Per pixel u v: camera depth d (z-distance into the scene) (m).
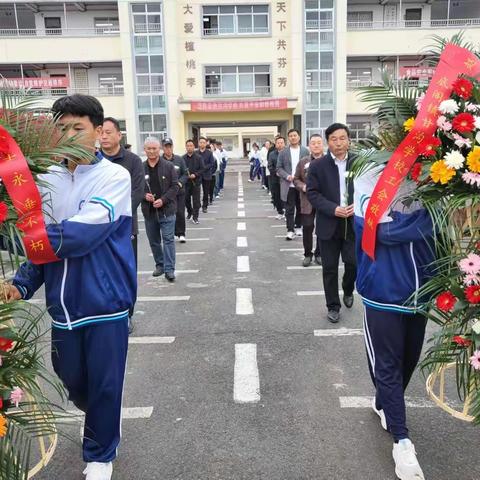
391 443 2.83
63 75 29.00
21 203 1.99
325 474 2.58
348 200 4.61
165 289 6.14
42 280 2.43
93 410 2.42
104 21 28.70
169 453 2.79
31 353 2.11
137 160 4.91
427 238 2.45
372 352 2.67
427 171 2.24
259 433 2.96
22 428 2.00
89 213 2.22
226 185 22.50
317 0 26.95
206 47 27.62
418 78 2.53
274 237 9.43
